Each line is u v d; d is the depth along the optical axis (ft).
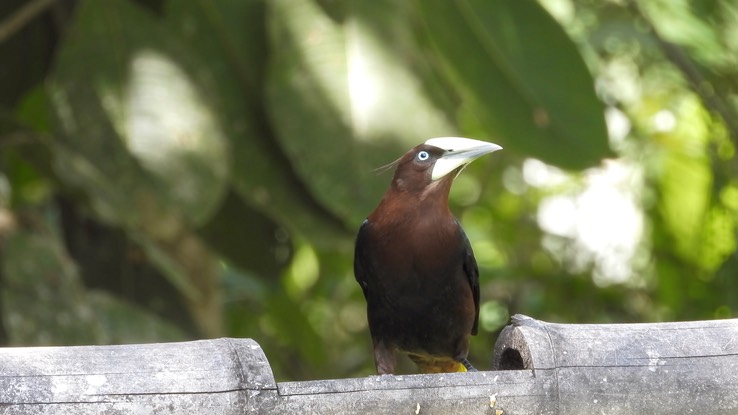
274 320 44.39
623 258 45.44
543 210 47.62
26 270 32.58
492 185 47.70
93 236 38.24
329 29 33.24
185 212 32.78
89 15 33.32
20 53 39.19
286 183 35.37
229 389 17.93
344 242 35.32
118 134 32.81
